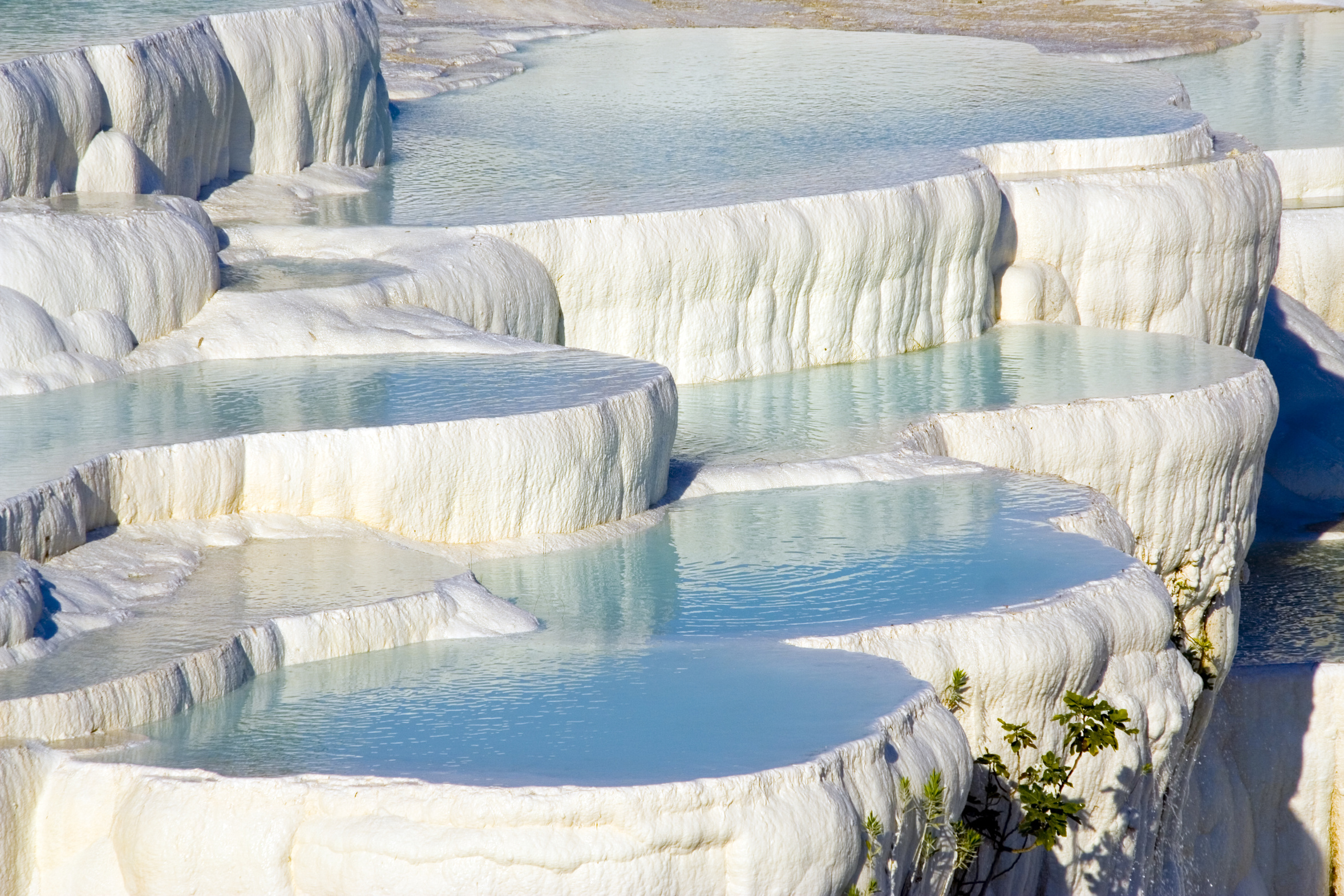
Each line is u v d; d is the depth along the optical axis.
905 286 30.44
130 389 22.02
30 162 24.25
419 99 41.09
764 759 14.46
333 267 26.38
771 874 13.87
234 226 27.17
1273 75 54.84
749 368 29.12
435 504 20.30
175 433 19.88
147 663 15.85
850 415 26.75
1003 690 18.38
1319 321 42.47
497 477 20.48
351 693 16.31
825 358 29.88
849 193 29.38
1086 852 19.89
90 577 17.75
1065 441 26.30
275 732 15.26
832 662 17.22
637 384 22.42
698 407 27.47
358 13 33.34
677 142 35.44
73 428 20.14
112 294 22.92
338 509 20.06
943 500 23.30
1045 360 29.95
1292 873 28.75
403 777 13.95
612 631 18.33
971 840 16.89
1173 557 27.56
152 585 18.03
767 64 46.62
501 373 23.06
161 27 28.47
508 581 19.95
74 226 22.70
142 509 19.20
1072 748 18.45
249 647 16.75
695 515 22.67
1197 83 53.56
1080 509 22.80
